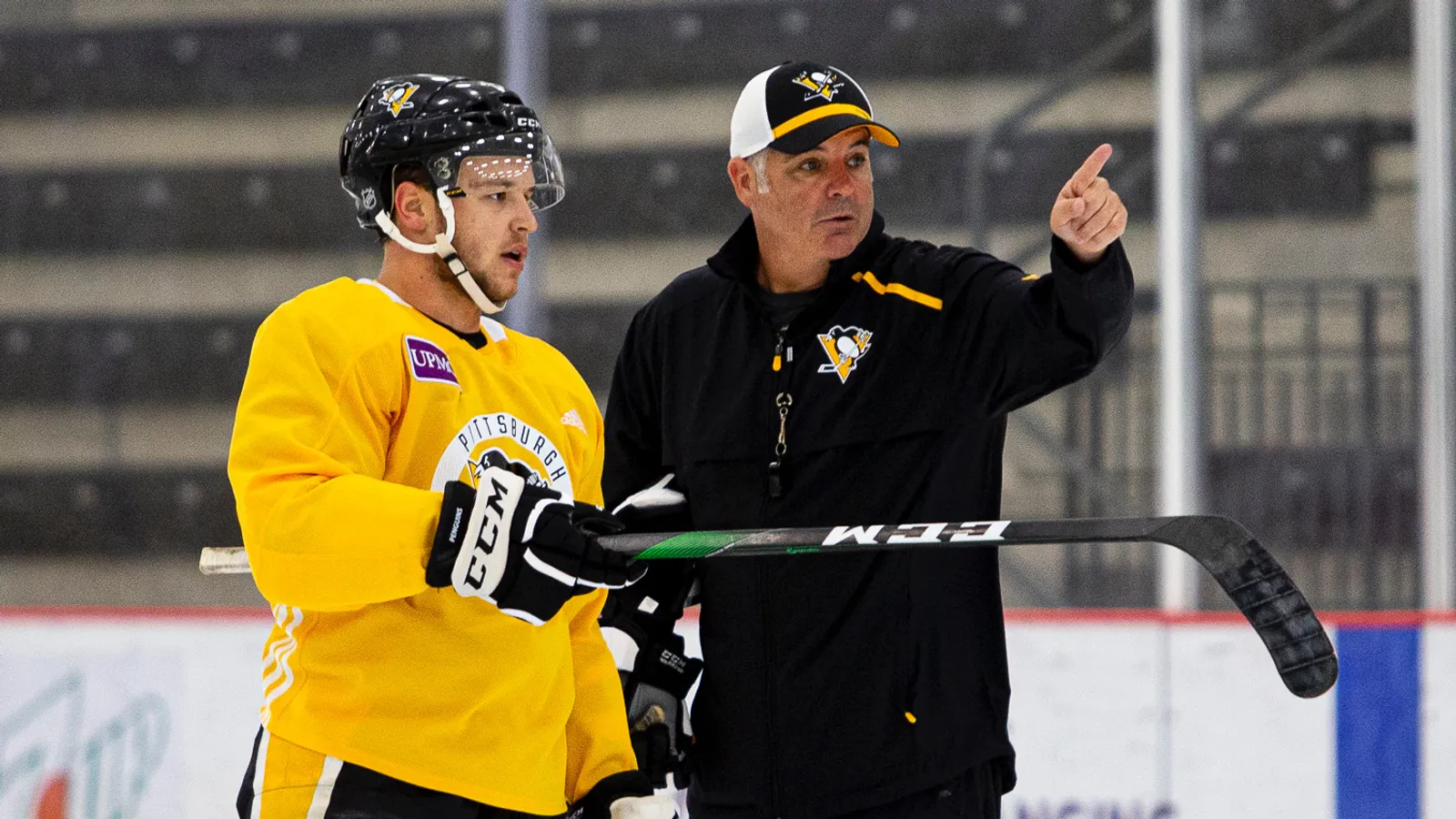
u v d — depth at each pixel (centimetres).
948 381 732
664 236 2297
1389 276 2111
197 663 1530
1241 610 563
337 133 2412
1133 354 1997
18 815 1552
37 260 2388
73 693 1552
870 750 726
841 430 740
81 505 2325
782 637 739
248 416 591
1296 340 1977
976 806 732
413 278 643
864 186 748
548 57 2372
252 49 2434
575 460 682
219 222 2375
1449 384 1641
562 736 668
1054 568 1950
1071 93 2167
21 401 2359
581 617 702
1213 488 1975
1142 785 1418
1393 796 1383
